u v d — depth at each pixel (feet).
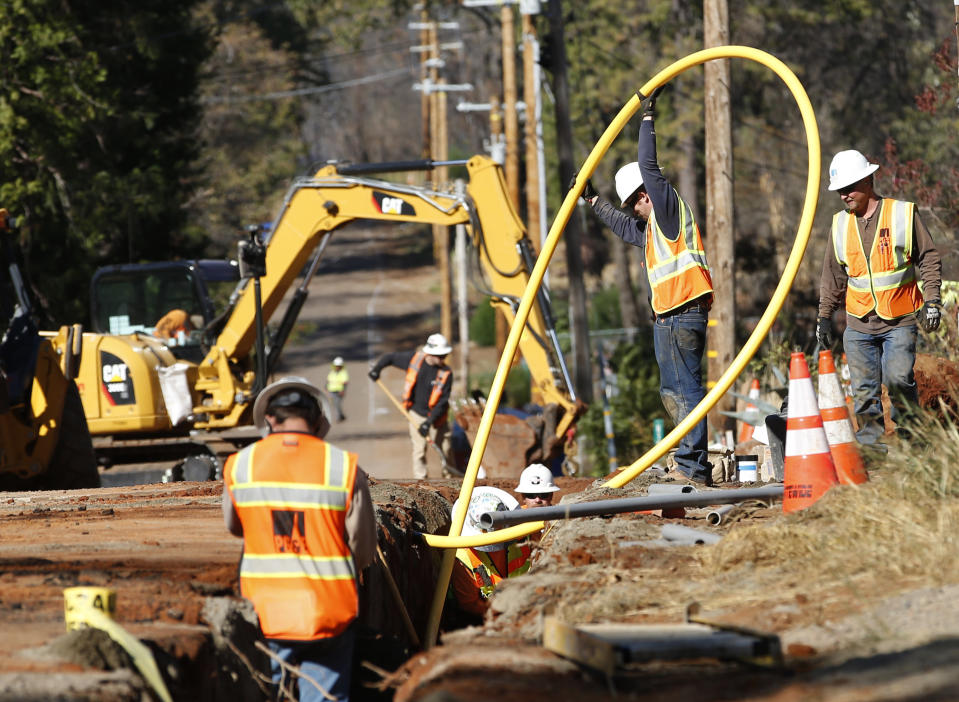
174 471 162.50
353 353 493.77
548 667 38.65
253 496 48.21
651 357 258.78
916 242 74.33
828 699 30.86
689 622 40.91
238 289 168.25
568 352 338.54
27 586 49.55
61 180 265.13
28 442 121.49
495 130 354.54
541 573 53.52
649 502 61.98
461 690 35.63
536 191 286.87
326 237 166.91
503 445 154.40
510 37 291.58
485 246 155.94
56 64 261.85
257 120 615.98
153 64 306.55
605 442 207.00
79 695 33.68
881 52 334.65
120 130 291.17
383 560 65.10
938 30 323.57
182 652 40.22
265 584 47.88
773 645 35.60
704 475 77.00
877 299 74.49
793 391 57.77
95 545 63.10
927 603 38.83
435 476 229.45
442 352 155.94
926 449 51.85
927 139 226.79
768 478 84.12
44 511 84.02
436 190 159.63
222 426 164.96
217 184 471.62
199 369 167.02
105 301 183.21
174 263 182.80
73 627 39.24
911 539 45.11
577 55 391.45
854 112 335.88
